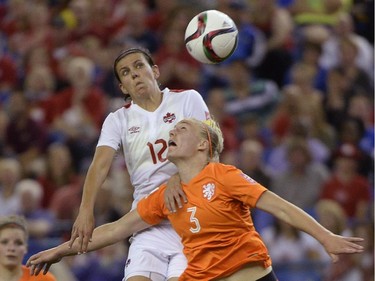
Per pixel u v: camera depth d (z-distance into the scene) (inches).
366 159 1925.4
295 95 2022.6
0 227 1166.3
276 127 2001.7
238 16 2274.9
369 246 1632.6
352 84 2137.1
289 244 1654.8
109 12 2374.5
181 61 2176.4
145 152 985.5
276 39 2245.3
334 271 1630.2
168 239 971.9
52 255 966.4
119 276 1594.5
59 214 1728.6
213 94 2006.6
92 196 967.0
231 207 914.1
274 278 925.8
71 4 2450.8
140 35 2257.6
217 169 927.0
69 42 2317.9
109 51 2219.5
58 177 1834.4
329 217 1648.6
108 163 986.7
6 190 1754.4
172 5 2342.5
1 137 1963.6
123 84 1001.5
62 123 1995.6
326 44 2223.2
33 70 2165.4
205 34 996.6
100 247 971.9
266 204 898.1
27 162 1940.2
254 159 1809.8
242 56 2217.0
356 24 2329.0
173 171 983.6
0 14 2458.2
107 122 1002.7
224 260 913.5
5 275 1160.2
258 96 2117.4
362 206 1804.9
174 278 946.1
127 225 969.5
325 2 2379.4
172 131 948.0
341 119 2044.8
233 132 1985.7
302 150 1818.4
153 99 1000.2
